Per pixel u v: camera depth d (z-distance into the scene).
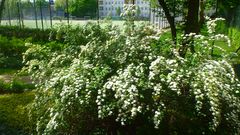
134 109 3.81
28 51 5.54
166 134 4.49
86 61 4.67
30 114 5.46
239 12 16.03
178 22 10.12
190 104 4.31
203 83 4.18
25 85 8.77
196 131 4.34
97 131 4.81
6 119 6.04
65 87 4.32
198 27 9.23
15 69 12.23
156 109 4.23
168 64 4.28
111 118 4.64
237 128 4.33
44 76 5.14
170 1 10.27
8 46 14.97
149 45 5.02
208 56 4.81
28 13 41.31
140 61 4.77
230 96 4.29
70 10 35.44
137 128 4.60
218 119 4.04
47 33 18.83
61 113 4.38
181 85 4.32
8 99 7.34
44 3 39.94
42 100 4.90
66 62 5.26
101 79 4.52
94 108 4.51
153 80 4.30
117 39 5.01
